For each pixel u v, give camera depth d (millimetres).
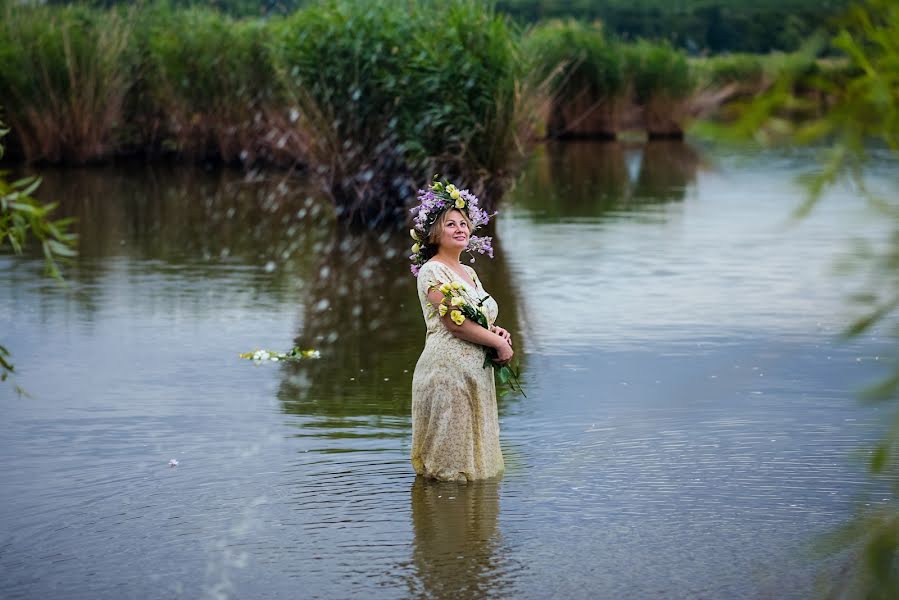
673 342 8023
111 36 21203
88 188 18062
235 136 22219
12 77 20281
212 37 22312
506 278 10609
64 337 8297
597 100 28281
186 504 4953
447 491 5094
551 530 4605
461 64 13312
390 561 4301
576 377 7098
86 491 5125
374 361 7586
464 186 13422
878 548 1933
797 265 11148
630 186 18625
